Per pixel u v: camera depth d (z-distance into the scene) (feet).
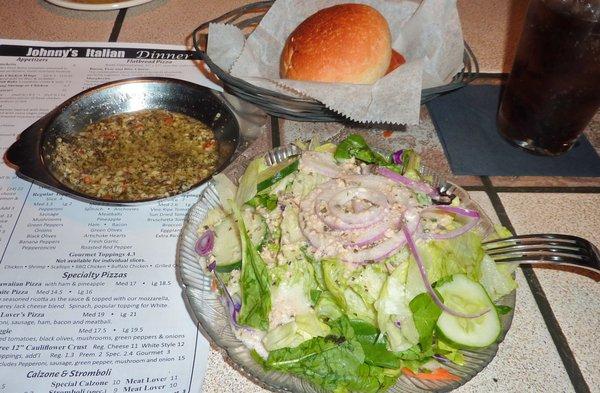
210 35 3.76
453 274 2.16
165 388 2.14
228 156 3.09
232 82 3.31
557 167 3.29
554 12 2.73
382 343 2.04
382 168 2.56
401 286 2.11
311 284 2.18
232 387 2.16
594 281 2.63
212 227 2.51
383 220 2.24
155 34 4.53
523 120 3.28
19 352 2.26
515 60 3.22
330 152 2.77
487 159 3.33
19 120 3.58
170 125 3.58
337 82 3.52
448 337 1.96
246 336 2.07
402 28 4.11
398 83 3.21
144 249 2.76
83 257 2.71
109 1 4.82
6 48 4.27
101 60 4.19
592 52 2.71
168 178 3.18
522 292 2.57
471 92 3.88
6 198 3.04
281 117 3.53
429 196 2.50
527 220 2.95
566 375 2.23
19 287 2.54
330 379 1.90
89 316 2.42
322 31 3.60
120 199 2.97
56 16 4.75
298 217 2.35
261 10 4.76
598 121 3.67
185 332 2.37
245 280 2.18
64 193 2.85
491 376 2.22
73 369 2.20
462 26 4.74
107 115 3.65
